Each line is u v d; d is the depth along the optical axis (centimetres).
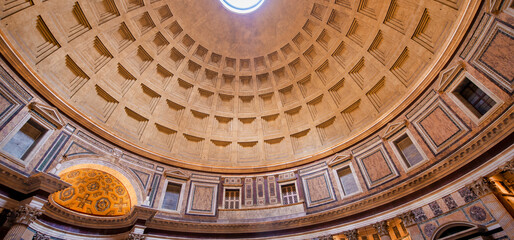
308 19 1858
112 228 1414
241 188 1800
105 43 1557
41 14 1259
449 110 1212
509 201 986
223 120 2092
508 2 927
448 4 1192
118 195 1562
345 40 1750
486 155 1012
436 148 1233
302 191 1705
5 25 1140
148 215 1376
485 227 964
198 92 2028
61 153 1280
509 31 935
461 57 1153
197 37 1931
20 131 1163
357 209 1402
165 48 1841
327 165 1712
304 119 2002
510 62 943
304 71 2005
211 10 1873
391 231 1367
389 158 1440
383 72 1603
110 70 1623
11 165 1077
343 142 1698
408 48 1450
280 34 1981
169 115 1911
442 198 1134
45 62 1313
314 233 1479
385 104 1616
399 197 1283
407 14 1411
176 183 1695
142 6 1644
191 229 1508
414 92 1398
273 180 1819
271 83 2100
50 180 1104
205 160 1903
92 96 1551
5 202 1036
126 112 1709
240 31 1994
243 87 2130
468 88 1162
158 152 1750
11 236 984
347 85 1822
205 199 1698
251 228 1548
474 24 1084
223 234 1548
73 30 1412
